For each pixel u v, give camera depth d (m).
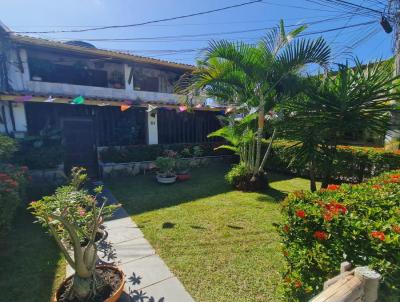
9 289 2.65
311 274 1.95
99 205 5.50
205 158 10.84
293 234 2.12
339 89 4.37
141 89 11.33
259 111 6.07
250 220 4.55
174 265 3.08
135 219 4.65
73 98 7.18
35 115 7.87
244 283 2.71
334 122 4.33
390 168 6.55
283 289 2.16
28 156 6.95
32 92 7.64
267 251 3.39
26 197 5.65
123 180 8.12
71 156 8.48
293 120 4.88
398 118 4.45
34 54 8.56
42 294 2.58
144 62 9.79
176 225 4.34
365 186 2.83
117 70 10.49
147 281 2.76
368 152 7.05
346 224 1.74
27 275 2.91
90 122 8.76
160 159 7.84
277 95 5.90
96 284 2.35
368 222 1.73
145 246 3.58
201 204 5.54
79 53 8.59
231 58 5.51
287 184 7.61
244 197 6.09
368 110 4.31
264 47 5.48
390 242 1.49
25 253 3.41
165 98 10.84
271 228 4.17
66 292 2.31
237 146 7.63
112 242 3.70
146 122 9.88
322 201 2.22
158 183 7.67
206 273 2.90
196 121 11.31
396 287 1.44
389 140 6.92
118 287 2.44
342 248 1.74
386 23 6.68
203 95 6.95
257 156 6.65
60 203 2.55
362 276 1.30
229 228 4.19
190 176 8.62
